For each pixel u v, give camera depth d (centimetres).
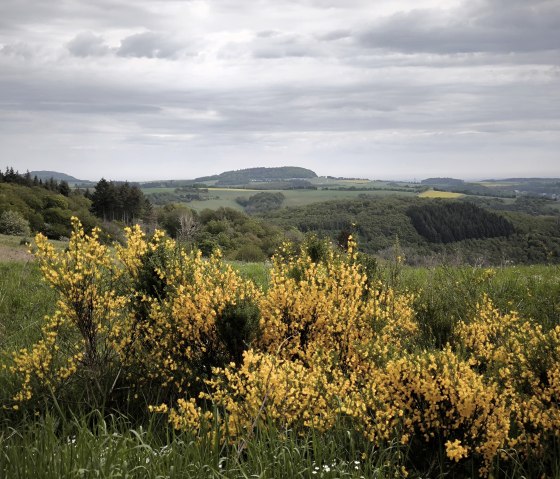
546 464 392
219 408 460
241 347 517
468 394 383
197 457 357
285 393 414
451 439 391
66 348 567
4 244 4191
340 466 358
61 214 8919
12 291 969
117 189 10731
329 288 593
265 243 6481
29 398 483
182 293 537
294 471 353
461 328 623
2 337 718
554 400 436
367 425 402
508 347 535
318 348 516
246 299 546
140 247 597
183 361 523
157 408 427
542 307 756
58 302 536
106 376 521
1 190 8762
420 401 403
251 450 370
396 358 454
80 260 529
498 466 377
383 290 691
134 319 564
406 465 398
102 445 372
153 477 339
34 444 377
